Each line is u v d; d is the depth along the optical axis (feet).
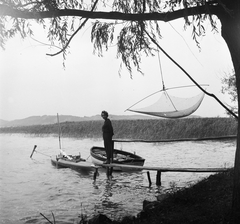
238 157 17.93
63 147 115.24
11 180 51.75
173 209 23.63
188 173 54.90
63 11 16.79
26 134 217.36
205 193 26.45
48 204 36.01
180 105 41.73
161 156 82.28
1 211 32.99
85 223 25.21
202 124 120.57
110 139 51.01
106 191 42.52
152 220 21.84
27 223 29.01
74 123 200.95
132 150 100.58
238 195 17.80
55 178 53.21
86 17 17.13
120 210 32.86
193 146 105.81
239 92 18.10
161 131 127.13
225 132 115.55
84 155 90.22
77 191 42.86
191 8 16.94
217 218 19.12
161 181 48.57
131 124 141.18
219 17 17.99
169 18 17.20
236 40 17.90
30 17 16.48
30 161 77.92
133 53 19.71
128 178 51.80
